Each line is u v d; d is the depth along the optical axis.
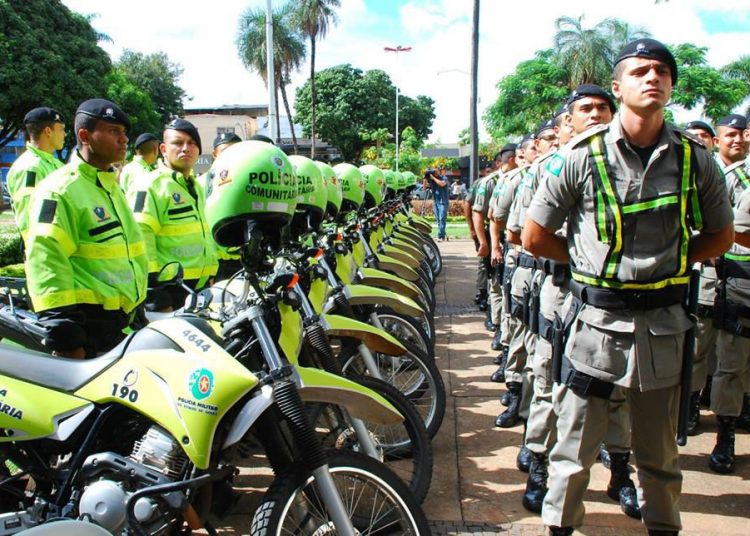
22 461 2.42
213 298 2.84
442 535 3.00
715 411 3.68
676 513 2.60
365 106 49.50
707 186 2.40
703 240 2.52
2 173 38.66
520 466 3.65
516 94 33.62
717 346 3.72
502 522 3.12
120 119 3.25
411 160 33.44
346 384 2.57
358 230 5.21
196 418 2.23
